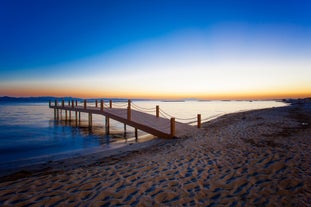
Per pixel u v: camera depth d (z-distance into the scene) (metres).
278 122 14.55
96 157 8.10
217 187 4.11
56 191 4.08
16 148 11.62
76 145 12.38
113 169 5.51
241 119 18.67
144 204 3.49
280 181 4.25
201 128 13.80
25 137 15.62
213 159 6.11
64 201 3.64
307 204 3.31
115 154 8.35
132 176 4.89
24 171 6.57
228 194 3.78
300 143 7.75
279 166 5.20
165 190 4.03
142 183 4.43
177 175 4.87
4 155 9.87
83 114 43.75
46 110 53.12
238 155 6.41
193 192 3.91
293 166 5.16
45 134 17.22
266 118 17.72
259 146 7.50
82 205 3.49
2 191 4.10
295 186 4.00
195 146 8.11
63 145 12.44
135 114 17.39
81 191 4.06
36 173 6.25
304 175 4.54
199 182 4.39
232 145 7.89
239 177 4.59
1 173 6.57
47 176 5.09
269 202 3.42
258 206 3.32
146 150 8.55
